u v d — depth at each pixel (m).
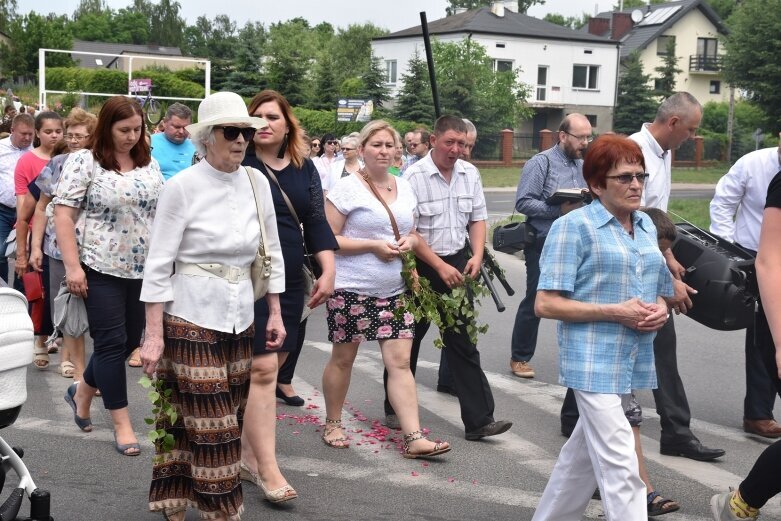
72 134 7.83
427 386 8.33
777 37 47.34
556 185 7.96
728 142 53.69
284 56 55.09
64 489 5.47
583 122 7.88
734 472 6.06
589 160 4.42
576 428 4.42
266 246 4.76
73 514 5.09
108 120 6.08
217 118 4.47
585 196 6.64
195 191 4.52
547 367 9.17
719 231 6.91
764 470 4.47
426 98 51.72
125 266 6.06
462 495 5.54
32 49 94.25
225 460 4.54
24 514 4.96
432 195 6.66
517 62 64.88
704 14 74.38
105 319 6.03
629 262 4.35
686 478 5.91
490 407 6.61
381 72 53.56
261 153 5.42
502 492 5.60
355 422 7.04
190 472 4.68
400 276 6.17
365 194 6.11
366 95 52.91
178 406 4.62
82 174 6.02
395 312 6.16
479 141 53.59
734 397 8.14
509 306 12.61
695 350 10.05
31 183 8.30
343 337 6.20
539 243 8.18
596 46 66.62
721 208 6.92
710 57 74.25
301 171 5.51
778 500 5.63
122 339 6.11
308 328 11.02
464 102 52.56
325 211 6.16
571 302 4.32
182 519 4.78
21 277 8.69
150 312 4.49
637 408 4.99
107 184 6.04
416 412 6.21
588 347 4.29
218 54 57.78
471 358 6.58
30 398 7.49
